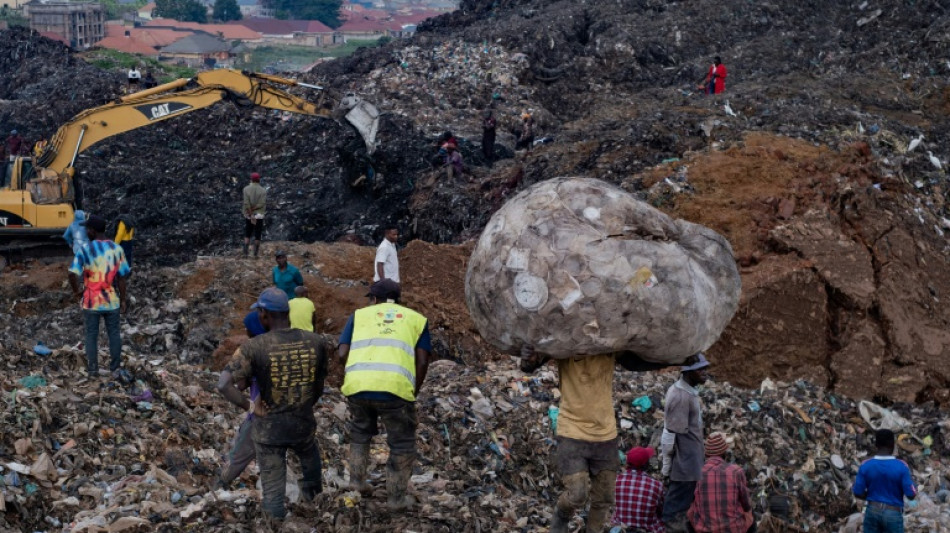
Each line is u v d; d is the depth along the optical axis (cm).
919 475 1035
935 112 2367
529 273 595
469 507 774
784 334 1255
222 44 13975
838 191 1509
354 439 697
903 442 1084
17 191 1819
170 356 1360
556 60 3394
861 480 848
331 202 2489
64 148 1878
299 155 2823
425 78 3297
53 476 746
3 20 14362
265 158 2859
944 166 1961
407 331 668
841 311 1299
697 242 638
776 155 1744
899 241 1412
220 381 640
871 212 1455
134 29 14400
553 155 2198
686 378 805
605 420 646
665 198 1636
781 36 3288
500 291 609
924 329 1309
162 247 2192
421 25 4109
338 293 1534
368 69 3438
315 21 18812
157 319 1481
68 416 837
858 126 2075
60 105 3347
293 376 655
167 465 823
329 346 1272
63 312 1500
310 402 668
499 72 3275
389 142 2628
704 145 2080
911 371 1249
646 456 870
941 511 962
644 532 842
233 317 1480
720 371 1238
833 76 2667
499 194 2205
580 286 586
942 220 1666
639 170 2030
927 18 3117
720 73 2631
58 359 988
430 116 2975
